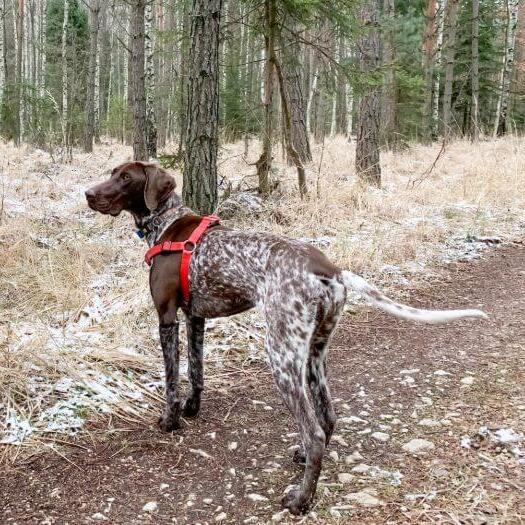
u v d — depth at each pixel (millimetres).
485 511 3039
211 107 6551
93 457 3615
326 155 14539
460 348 5258
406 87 18906
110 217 8422
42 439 3730
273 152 12336
